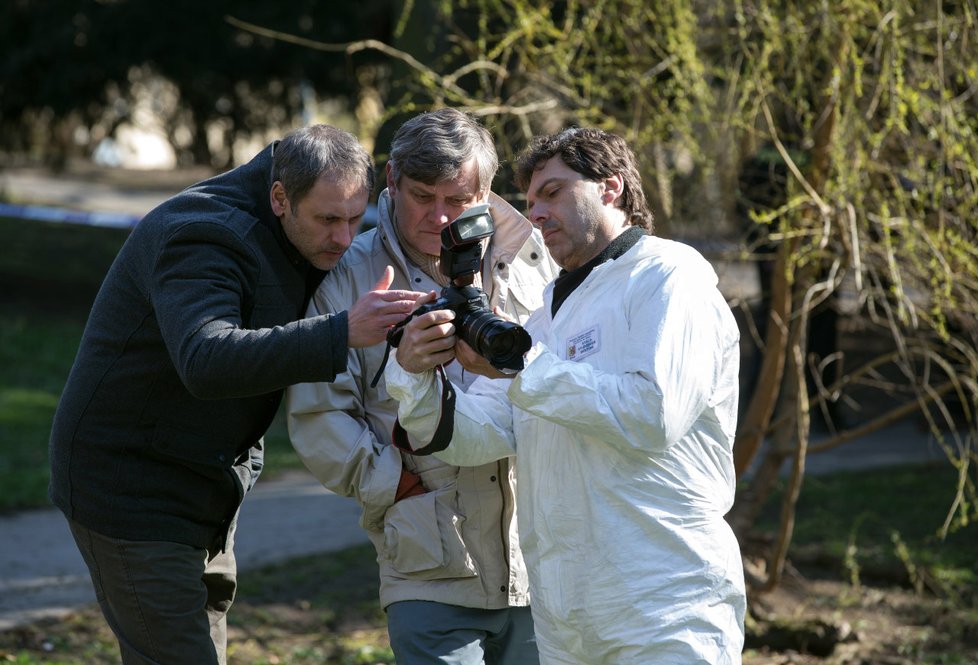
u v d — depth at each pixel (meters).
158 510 5.02
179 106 25.03
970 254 7.53
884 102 7.49
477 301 4.41
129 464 4.98
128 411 4.95
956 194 7.43
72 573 9.82
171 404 4.95
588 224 4.56
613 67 8.32
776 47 7.29
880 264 7.80
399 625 5.20
